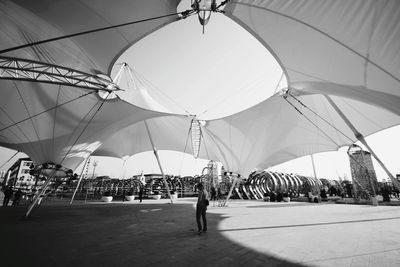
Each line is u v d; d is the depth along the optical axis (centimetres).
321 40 555
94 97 988
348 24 465
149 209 1274
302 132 1455
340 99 1084
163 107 1557
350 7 434
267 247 428
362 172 1908
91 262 343
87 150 1202
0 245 452
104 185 3197
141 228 657
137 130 1862
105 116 1112
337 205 1498
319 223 723
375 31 432
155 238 517
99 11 586
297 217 880
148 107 1417
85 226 694
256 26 660
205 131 1645
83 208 1330
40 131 1087
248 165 1641
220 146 1695
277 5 538
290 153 1828
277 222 754
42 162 1141
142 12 598
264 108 1259
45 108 1009
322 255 371
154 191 2867
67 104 1005
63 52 764
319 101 1141
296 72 764
